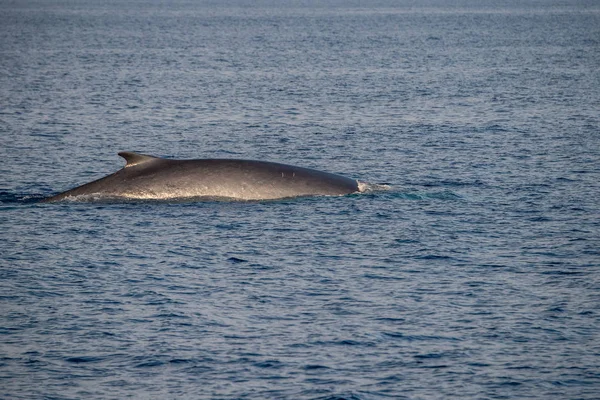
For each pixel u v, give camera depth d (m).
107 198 125.94
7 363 74.94
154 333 80.94
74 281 94.56
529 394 69.81
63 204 125.25
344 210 121.94
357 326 82.44
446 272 97.56
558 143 181.00
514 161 161.38
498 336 80.38
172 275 96.44
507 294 90.75
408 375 72.88
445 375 72.94
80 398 69.19
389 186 134.50
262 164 130.38
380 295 90.44
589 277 96.00
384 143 182.50
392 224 116.12
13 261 100.94
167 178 126.88
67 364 74.88
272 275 96.50
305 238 109.81
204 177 126.62
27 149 174.75
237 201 124.81
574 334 80.81
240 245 106.88
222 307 87.12
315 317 84.62
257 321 83.62
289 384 71.31
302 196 126.44
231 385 71.19
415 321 83.69
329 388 70.62
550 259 102.25
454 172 151.62
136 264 100.12
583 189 137.88
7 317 84.56
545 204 127.94
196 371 73.56
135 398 69.19
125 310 86.38
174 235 110.69
